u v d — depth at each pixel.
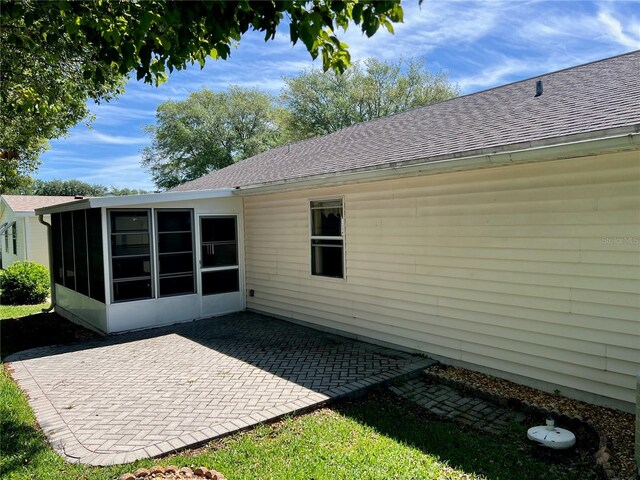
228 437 3.82
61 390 4.98
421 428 4.01
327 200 7.55
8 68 5.47
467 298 5.47
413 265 6.14
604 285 4.23
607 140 3.65
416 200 6.04
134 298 8.10
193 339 7.26
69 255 9.66
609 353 4.23
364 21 2.28
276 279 8.84
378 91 31.02
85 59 4.48
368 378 5.18
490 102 7.34
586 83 6.08
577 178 4.38
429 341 5.99
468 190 5.39
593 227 4.29
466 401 4.69
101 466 3.30
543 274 4.70
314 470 3.24
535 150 4.18
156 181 37.38
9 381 5.32
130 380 5.29
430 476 3.18
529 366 4.88
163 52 3.26
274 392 4.79
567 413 4.13
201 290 8.95
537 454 3.52
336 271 7.49
